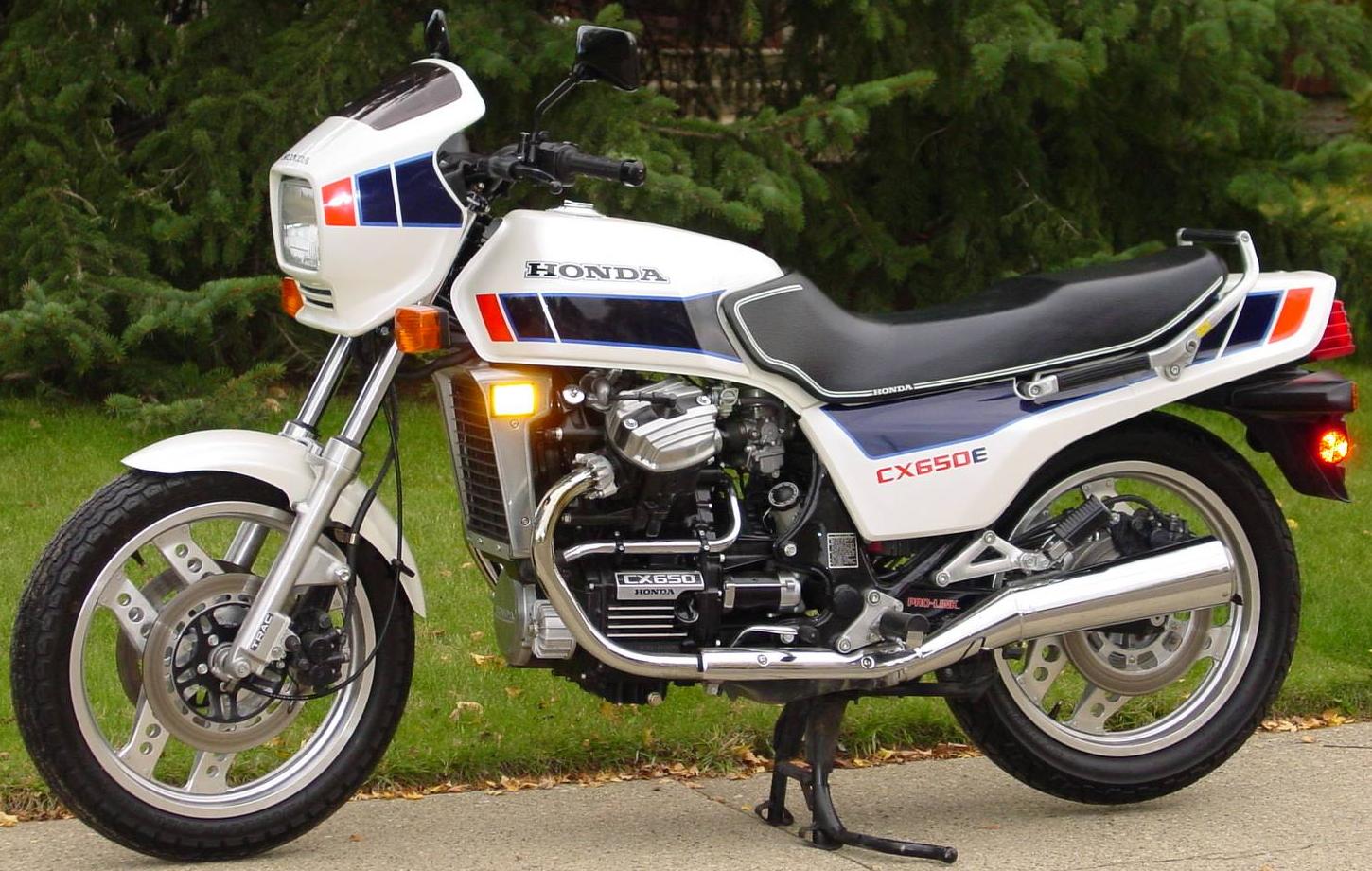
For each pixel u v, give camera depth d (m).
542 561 3.48
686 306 3.58
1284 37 8.11
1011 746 3.99
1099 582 3.84
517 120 7.94
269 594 3.46
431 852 3.70
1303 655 5.07
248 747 3.57
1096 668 4.05
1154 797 4.07
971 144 8.76
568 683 4.72
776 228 8.21
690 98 9.14
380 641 3.63
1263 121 8.77
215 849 3.55
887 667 3.69
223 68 7.89
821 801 3.76
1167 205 9.45
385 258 3.47
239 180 7.77
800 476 3.79
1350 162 8.95
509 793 4.12
